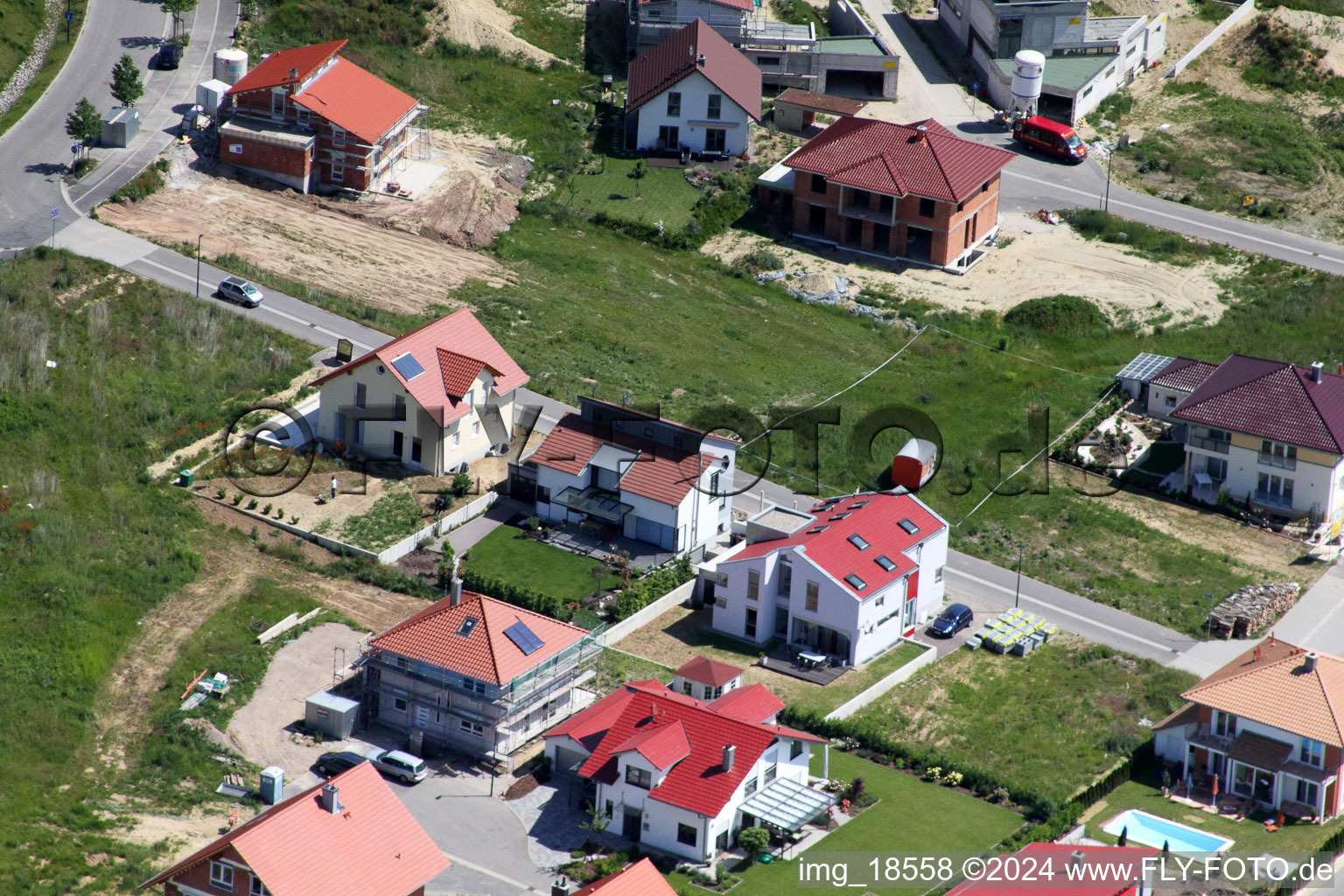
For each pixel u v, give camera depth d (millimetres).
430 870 189500
